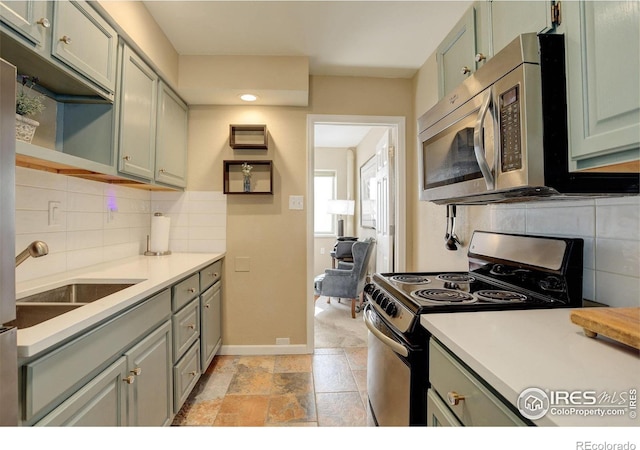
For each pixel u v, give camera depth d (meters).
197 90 2.27
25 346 0.72
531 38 0.88
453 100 1.29
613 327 0.72
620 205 0.98
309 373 2.26
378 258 3.52
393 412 1.17
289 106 2.57
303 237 2.59
